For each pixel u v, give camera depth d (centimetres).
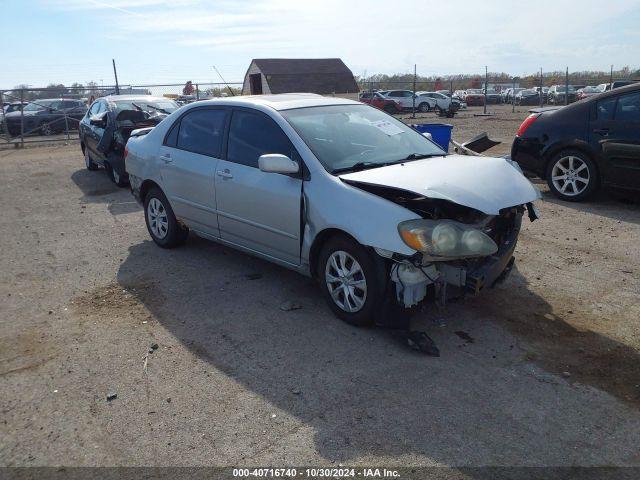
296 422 305
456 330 406
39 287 512
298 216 423
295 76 4450
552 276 502
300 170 423
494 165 423
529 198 390
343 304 417
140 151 605
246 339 400
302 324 420
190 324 428
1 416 318
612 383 336
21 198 923
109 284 514
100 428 305
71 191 977
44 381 353
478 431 294
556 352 373
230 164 486
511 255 427
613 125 706
